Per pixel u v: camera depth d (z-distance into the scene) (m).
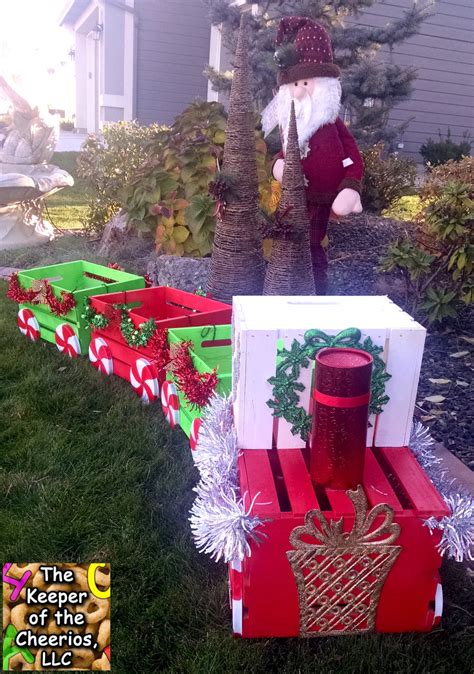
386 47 12.04
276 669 1.88
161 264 4.73
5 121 7.53
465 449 2.94
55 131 7.50
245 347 1.95
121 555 2.31
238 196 3.90
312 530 1.78
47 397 3.48
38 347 4.32
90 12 18.59
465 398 3.47
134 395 3.58
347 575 1.87
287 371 1.99
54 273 4.69
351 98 7.31
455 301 4.53
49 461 2.88
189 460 2.91
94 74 21.19
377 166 7.35
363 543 1.81
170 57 14.96
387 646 1.92
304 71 3.79
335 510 1.80
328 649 1.93
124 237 6.53
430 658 1.89
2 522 2.48
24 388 3.59
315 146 3.87
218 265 4.07
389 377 2.01
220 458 2.02
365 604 1.93
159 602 2.12
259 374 1.99
